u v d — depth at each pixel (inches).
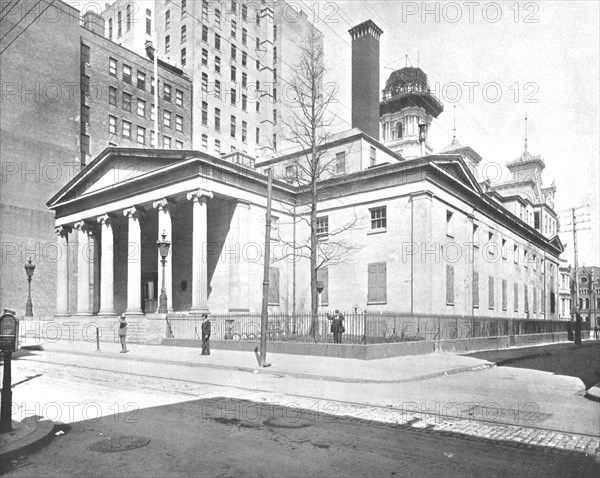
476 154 1923.0
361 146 1416.1
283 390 524.7
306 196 1409.9
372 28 1604.3
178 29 2475.4
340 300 1299.2
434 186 1211.2
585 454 282.4
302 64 1464.1
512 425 356.8
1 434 307.0
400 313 1119.0
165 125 2276.1
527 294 1856.5
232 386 553.9
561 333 1711.4
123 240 1636.3
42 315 1800.0
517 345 1368.1
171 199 1258.6
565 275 2293.3
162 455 276.2
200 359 815.1
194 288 1155.3
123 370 708.7
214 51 2488.9
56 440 309.6
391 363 760.3
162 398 463.2
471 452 285.6
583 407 428.8
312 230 1075.3
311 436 319.9
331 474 244.4
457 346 1057.5
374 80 1603.1
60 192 1582.2
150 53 2285.9
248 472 247.1
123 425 347.9
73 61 1956.2
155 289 1531.7
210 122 2429.9
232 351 951.6
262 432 329.1
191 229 1411.2
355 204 1300.4
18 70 1802.4
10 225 1752.0
